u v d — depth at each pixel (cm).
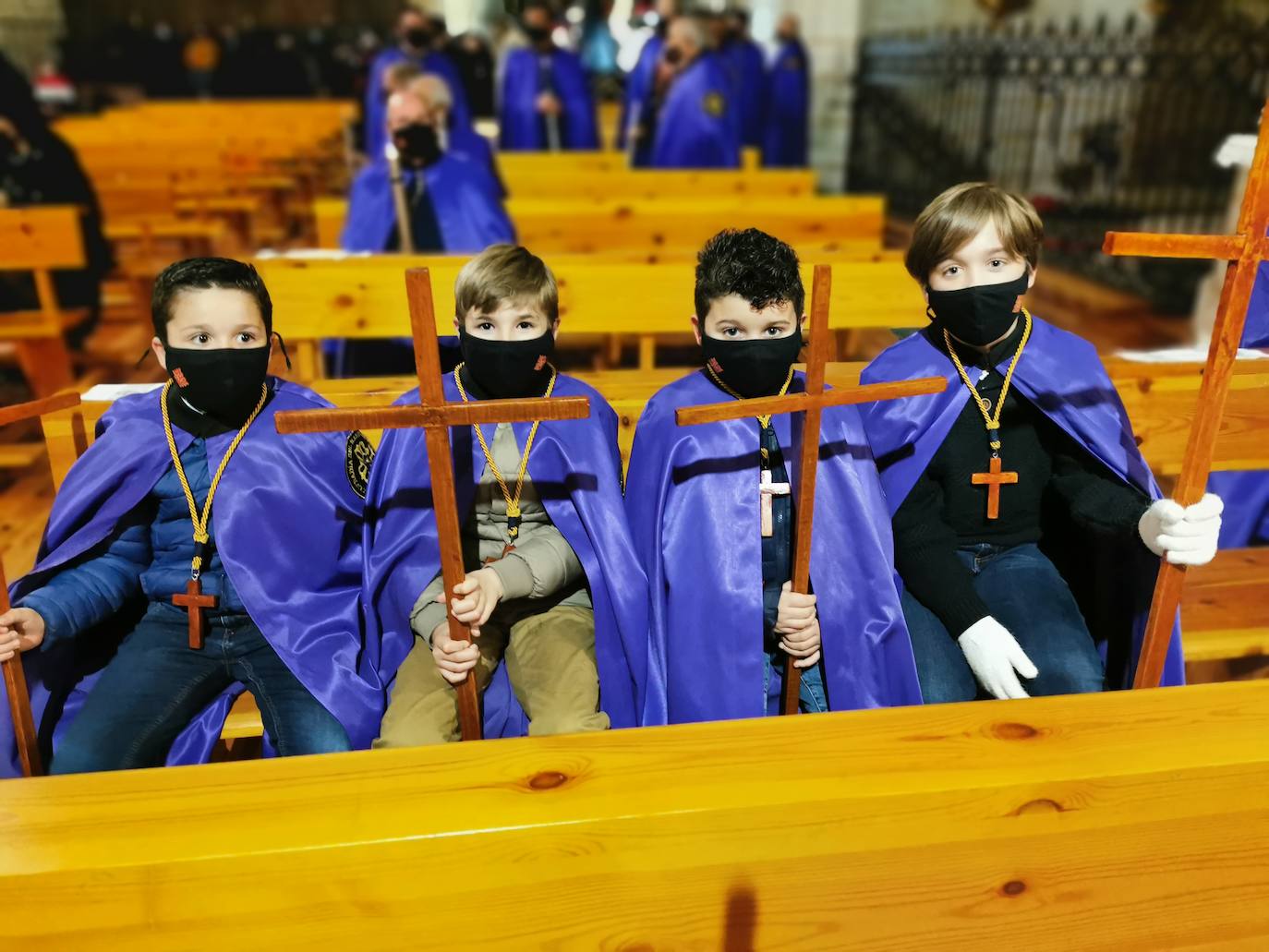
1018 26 1062
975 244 199
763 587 205
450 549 154
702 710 203
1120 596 217
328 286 344
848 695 205
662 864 129
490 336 194
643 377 284
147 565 208
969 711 146
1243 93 825
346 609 212
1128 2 948
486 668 198
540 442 205
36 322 502
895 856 134
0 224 469
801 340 196
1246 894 149
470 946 133
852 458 206
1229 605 255
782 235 526
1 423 150
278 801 128
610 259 376
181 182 759
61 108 1573
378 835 122
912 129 1198
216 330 189
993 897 140
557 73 1056
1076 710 146
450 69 757
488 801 128
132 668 196
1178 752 137
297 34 1917
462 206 465
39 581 198
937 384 168
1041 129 1031
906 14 1231
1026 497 220
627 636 198
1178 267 780
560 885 129
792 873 133
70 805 128
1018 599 209
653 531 204
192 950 127
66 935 123
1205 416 164
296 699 198
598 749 138
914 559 212
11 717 187
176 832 123
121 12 1912
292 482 204
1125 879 143
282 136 934
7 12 1828
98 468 200
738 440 204
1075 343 217
